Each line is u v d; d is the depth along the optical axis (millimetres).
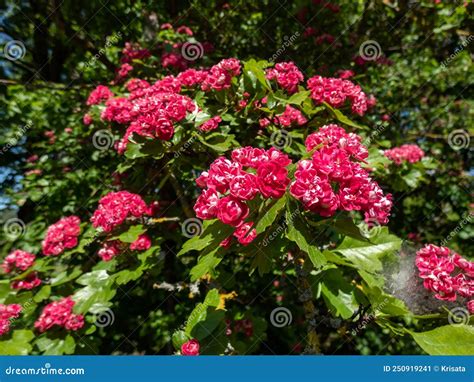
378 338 3949
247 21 4652
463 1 3930
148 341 3893
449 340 1613
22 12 5207
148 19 4379
